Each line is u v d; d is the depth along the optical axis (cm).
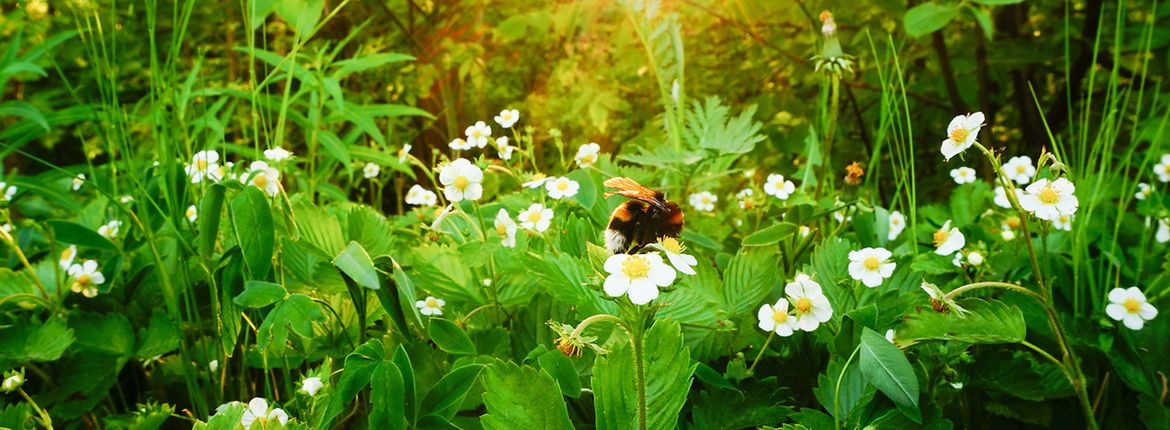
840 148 121
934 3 83
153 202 48
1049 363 47
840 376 40
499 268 50
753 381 44
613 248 51
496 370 39
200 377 50
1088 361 47
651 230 51
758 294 48
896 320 46
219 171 53
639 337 37
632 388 39
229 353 45
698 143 63
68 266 51
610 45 138
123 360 48
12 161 112
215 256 52
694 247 59
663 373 39
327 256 51
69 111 66
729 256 55
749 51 121
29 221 56
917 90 118
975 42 114
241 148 69
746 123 61
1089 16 101
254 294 42
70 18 113
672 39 75
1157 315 46
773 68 127
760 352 45
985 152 40
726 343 47
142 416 45
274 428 39
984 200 63
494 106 193
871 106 123
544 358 42
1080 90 111
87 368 48
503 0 158
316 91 76
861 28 114
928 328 42
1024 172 59
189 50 148
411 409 41
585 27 130
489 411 38
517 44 174
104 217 60
